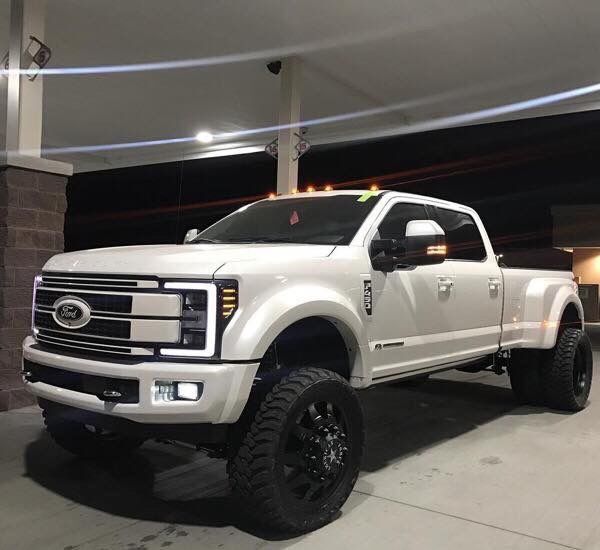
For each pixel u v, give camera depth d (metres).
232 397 2.90
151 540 3.11
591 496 3.84
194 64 9.65
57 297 3.43
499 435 5.24
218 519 3.39
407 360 4.20
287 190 9.27
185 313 2.97
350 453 3.45
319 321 3.61
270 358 3.48
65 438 4.11
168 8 7.74
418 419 5.81
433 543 3.13
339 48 8.91
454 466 4.39
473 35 8.41
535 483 4.06
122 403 2.94
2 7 7.59
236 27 8.26
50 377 3.38
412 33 8.37
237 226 4.80
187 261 3.08
